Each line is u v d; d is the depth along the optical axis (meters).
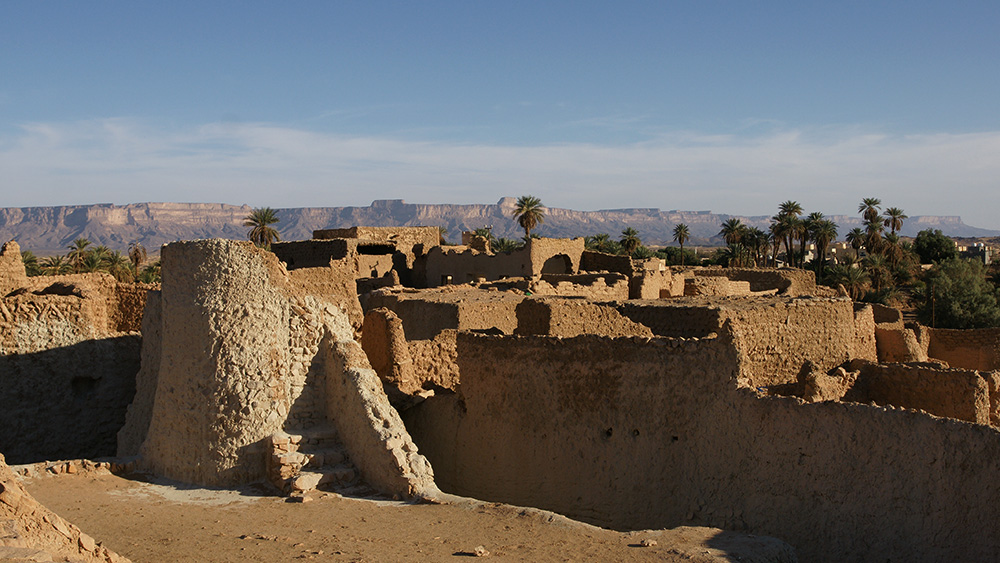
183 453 13.42
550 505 13.92
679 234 104.06
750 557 9.48
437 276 48.44
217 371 13.41
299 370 13.98
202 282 13.84
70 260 75.94
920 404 14.29
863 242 91.31
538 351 14.22
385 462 12.45
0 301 18.97
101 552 8.62
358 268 44.69
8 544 7.44
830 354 19.39
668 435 12.72
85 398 19.88
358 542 10.19
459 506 11.68
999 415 14.17
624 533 10.53
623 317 18.09
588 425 13.59
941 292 57.94
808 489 11.18
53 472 13.47
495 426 14.77
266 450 13.23
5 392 18.72
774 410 11.62
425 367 17.48
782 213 89.12
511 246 83.81
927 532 10.17
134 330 22.33
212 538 10.50
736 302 19.81
